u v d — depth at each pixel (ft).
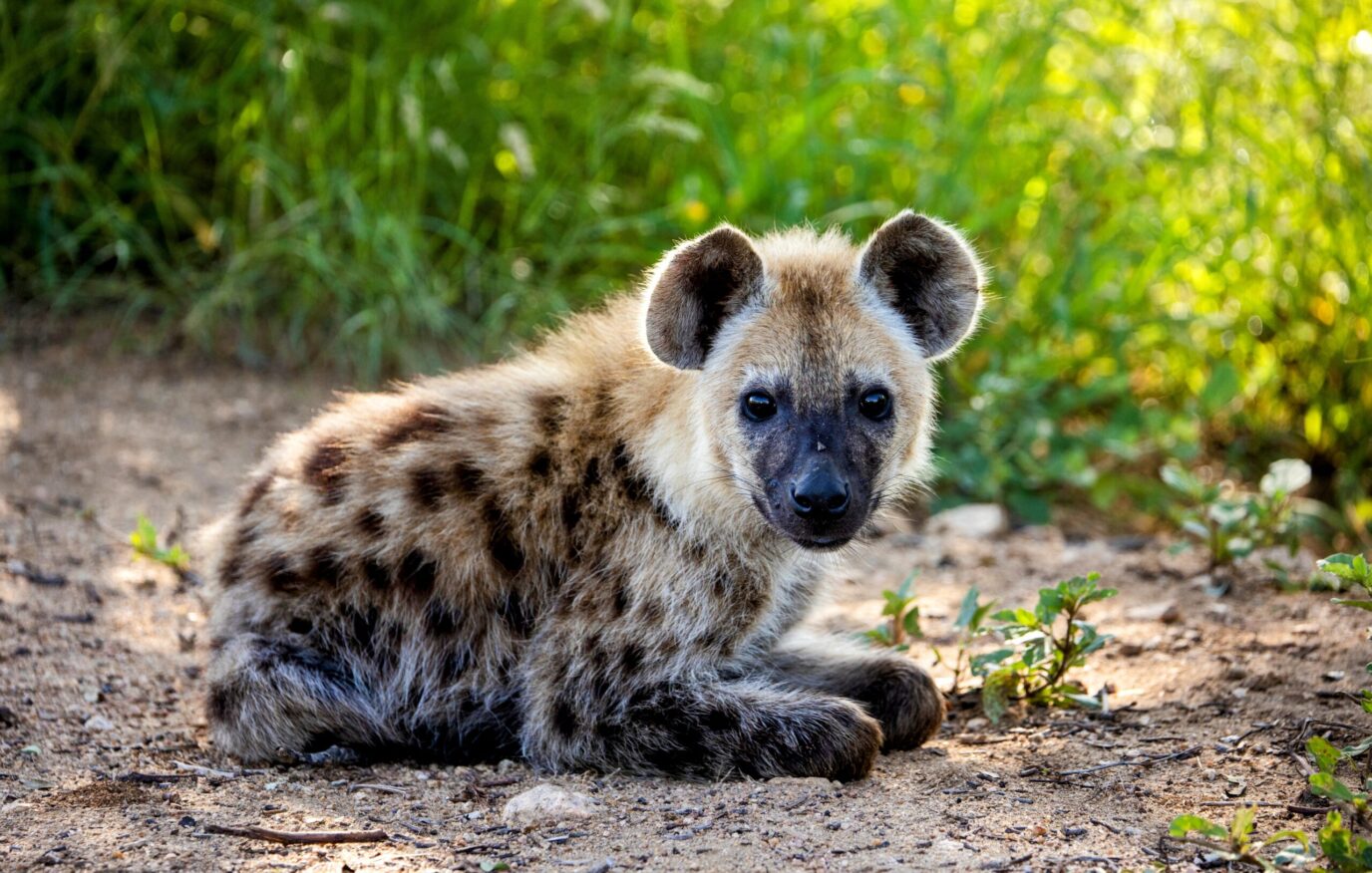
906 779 23.73
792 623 27.35
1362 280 43.27
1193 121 45.98
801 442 23.98
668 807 22.50
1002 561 36.99
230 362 43.88
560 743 24.80
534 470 25.62
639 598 24.66
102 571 32.60
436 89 45.70
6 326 43.32
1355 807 21.03
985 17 46.52
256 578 25.84
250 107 43.93
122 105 44.73
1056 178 45.91
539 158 45.98
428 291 44.57
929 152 45.42
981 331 44.11
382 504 25.67
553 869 20.03
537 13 46.26
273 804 22.68
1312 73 43.11
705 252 24.52
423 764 25.54
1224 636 30.22
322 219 43.55
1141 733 25.57
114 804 22.35
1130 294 44.39
